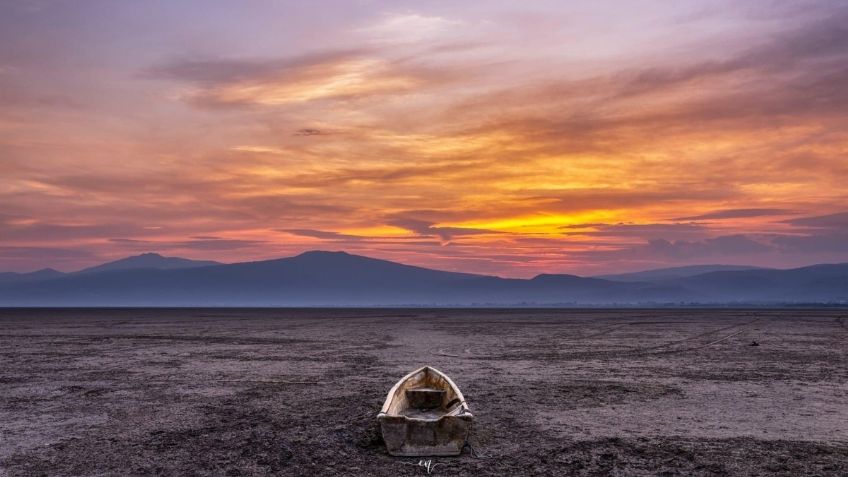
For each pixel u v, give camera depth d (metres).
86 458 9.14
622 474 8.30
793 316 81.94
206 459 9.05
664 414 12.21
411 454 9.10
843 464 8.74
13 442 10.07
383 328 46.75
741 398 14.02
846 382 16.52
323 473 8.38
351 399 13.93
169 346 28.53
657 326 50.50
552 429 10.87
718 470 8.48
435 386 12.45
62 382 16.62
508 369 19.44
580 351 26.05
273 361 21.86
